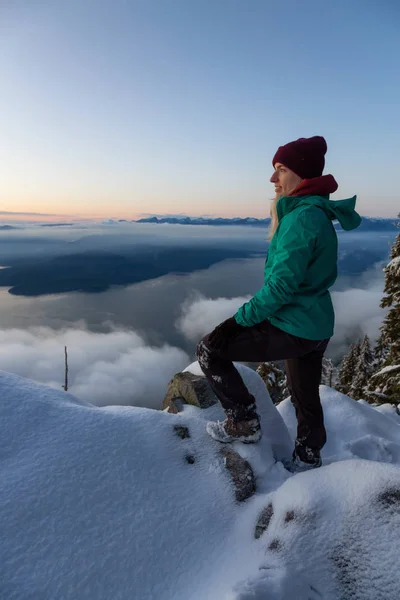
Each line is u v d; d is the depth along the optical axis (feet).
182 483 7.22
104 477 6.70
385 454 9.23
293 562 5.36
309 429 7.61
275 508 6.39
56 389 8.89
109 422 7.73
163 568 5.86
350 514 5.59
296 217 6.22
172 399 9.91
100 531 5.95
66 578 5.27
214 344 7.23
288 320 6.66
